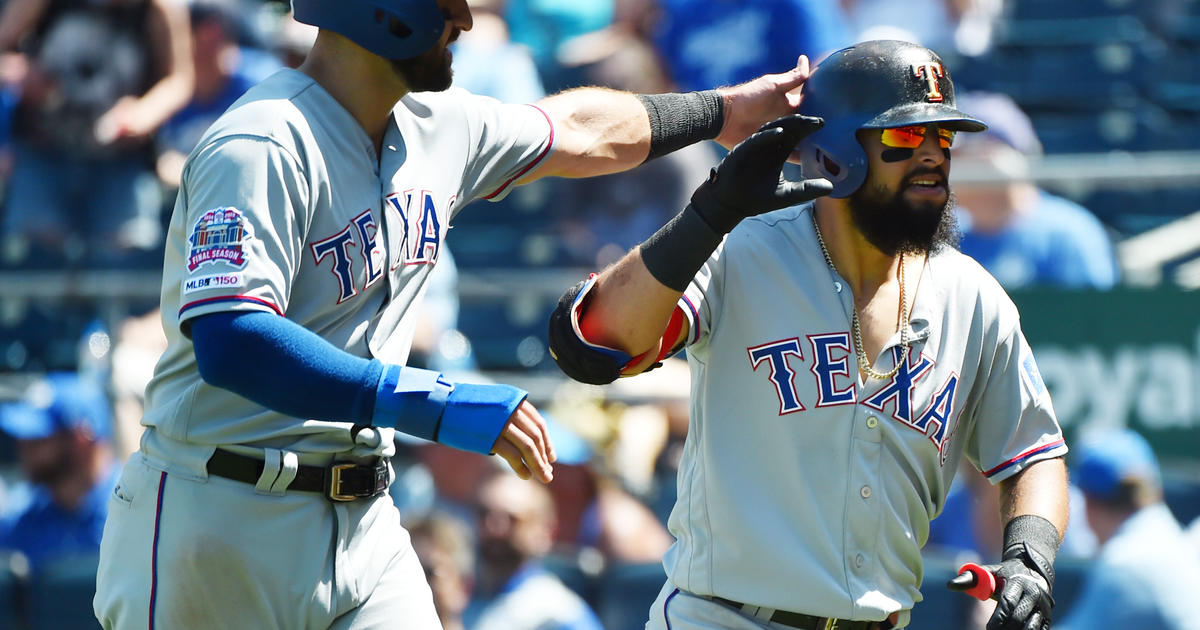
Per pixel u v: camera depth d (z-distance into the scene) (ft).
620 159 40.93
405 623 37.42
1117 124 99.60
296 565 35.68
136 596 35.70
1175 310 69.92
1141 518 64.03
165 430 35.37
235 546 35.09
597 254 83.97
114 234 84.02
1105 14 104.88
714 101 42.04
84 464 75.51
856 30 99.35
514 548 65.77
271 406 32.96
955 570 67.00
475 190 38.99
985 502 71.26
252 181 33.42
